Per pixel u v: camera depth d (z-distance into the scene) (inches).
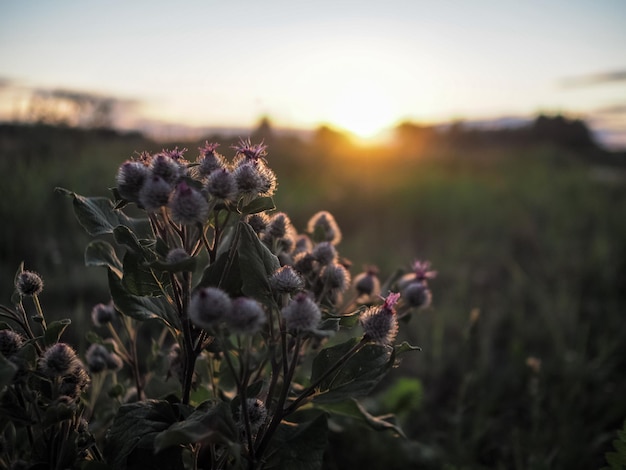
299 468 81.0
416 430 187.2
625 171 946.7
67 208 342.6
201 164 97.7
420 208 507.2
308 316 77.6
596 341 245.3
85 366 113.9
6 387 80.4
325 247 110.7
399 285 128.4
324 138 788.0
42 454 87.7
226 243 99.2
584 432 171.6
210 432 70.7
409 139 1187.3
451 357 231.5
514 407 196.2
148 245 91.2
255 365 92.3
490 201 558.6
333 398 83.3
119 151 457.7
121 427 83.4
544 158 906.1
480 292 321.4
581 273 340.5
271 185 98.8
